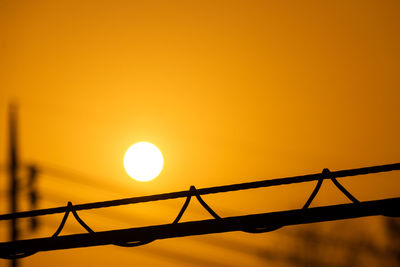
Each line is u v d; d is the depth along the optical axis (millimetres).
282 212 6766
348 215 6566
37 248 7402
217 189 7098
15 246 7449
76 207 7531
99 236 7266
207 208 7051
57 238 7387
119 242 7207
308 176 6898
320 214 6641
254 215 6832
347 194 6672
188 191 7223
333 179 6816
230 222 6895
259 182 7012
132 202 7359
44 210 7660
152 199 7312
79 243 7297
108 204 7422
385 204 6461
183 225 7039
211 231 6938
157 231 7098
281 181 6965
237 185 7070
